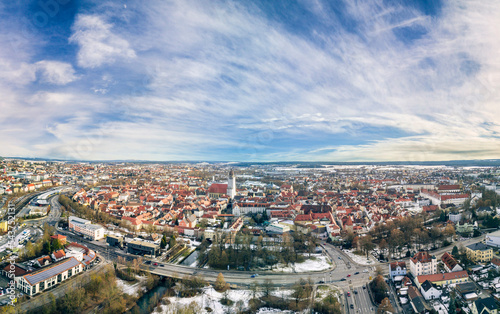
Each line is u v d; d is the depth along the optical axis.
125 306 190.75
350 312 188.62
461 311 178.25
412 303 191.50
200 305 195.50
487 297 177.12
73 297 185.12
